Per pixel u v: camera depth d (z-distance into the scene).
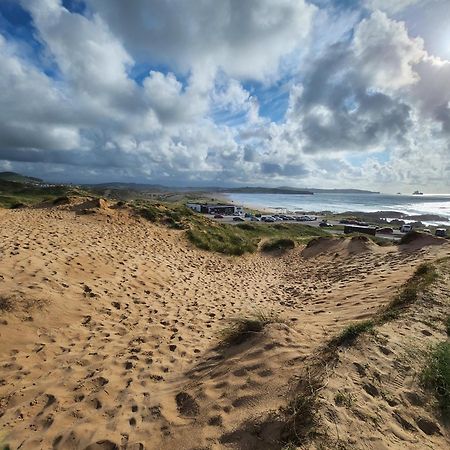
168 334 5.70
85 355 4.70
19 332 4.88
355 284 9.11
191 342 5.39
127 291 7.56
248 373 3.71
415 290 6.00
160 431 3.10
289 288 10.60
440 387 3.29
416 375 3.43
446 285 6.28
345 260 13.55
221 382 3.67
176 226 18.09
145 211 18.52
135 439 3.02
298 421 2.65
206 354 4.76
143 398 3.71
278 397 3.13
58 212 15.99
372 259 12.50
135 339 5.36
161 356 4.84
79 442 3.00
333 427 2.56
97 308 6.28
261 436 2.68
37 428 3.21
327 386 3.05
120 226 15.28
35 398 3.68
